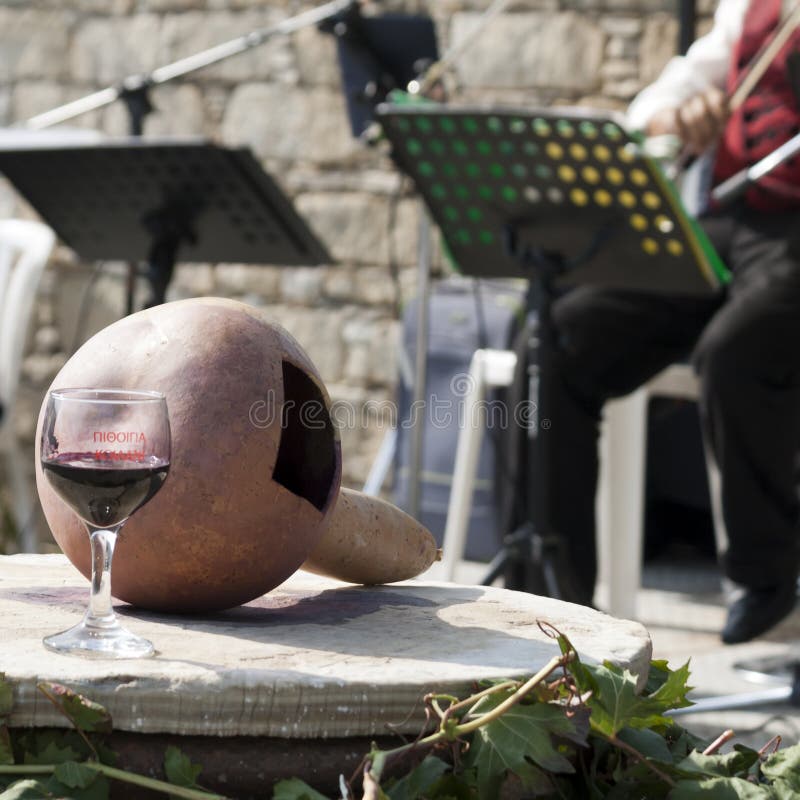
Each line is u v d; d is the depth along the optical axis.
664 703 1.53
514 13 6.80
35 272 5.42
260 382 1.72
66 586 1.95
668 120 4.00
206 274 7.39
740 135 4.39
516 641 1.70
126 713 1.44
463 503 5.09
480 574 5.90
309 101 7.20
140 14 7.49
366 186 7.11
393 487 6.86
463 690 1.50
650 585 6.07
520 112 3.36
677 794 1.48
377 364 7.08
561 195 3.52
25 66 7.68
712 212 4.44
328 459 1.80
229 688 1.44
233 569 1.72
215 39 7.36
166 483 1.67
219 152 3.61
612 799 1.52
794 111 4.32
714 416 4.20
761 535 4.21
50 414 1.58
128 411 1.56
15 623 1.67
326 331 7.19
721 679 4.39
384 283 7.10
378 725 1.48
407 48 4.54
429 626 1.77
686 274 3.52
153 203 3.89
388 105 3.55
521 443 4.37
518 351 4.60
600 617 1.88
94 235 4.18
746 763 1.60
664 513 6.68
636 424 5.11
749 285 4.20
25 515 5.71
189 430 1.68
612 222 3.48
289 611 1.85
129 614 1.77
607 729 1.50
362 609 1.88
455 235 3.87
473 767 1.45
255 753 1.49
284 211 3.79
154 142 3.65
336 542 1.92
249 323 1.77
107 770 1.42
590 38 6.71
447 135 3.54
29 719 1.44
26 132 4.76
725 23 4.58
